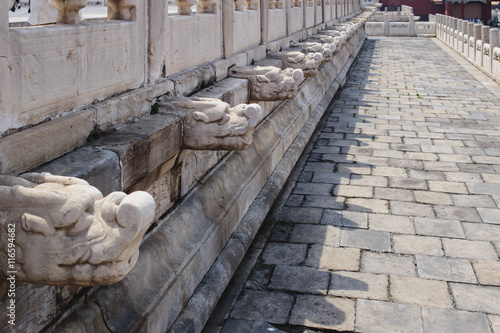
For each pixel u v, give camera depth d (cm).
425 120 1140
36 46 278
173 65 476
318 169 814
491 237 569
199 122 407
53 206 210
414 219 619
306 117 987
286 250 543
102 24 346
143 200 213
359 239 567
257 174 618
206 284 428
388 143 960
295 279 484
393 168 815
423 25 3481
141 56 409
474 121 1125
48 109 294
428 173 789
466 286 470
